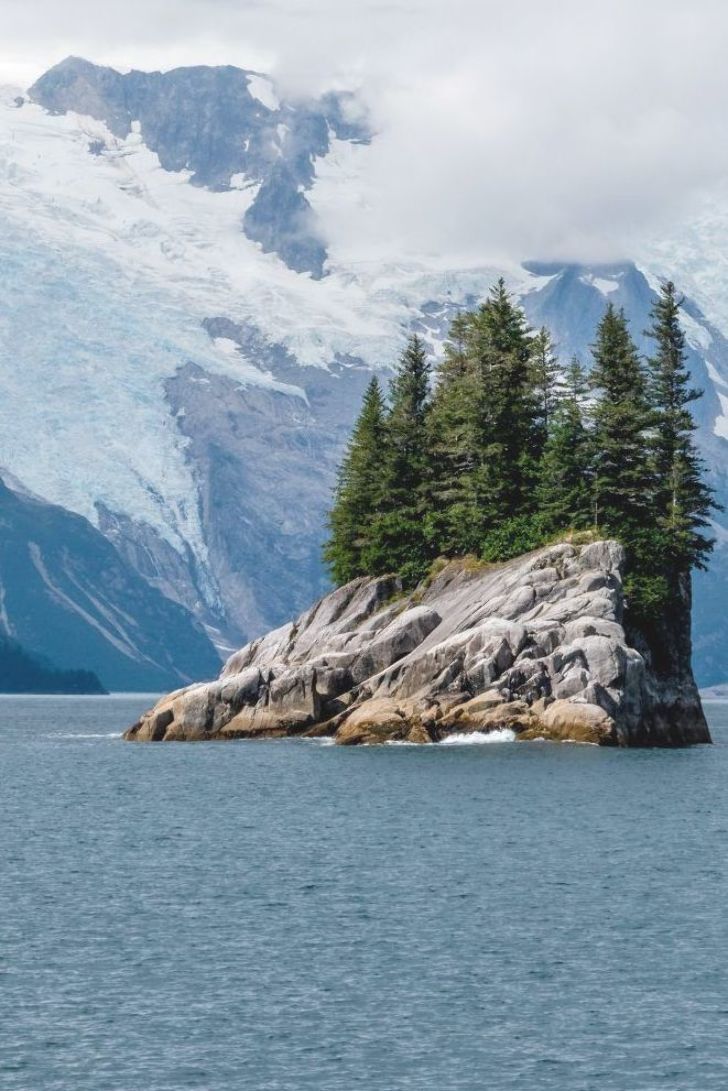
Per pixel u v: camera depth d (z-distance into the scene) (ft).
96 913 453.99
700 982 377.91
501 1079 311.88
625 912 454.81
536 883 501.15
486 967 391.86
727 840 602.85
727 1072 316.19
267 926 436.35
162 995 366.43
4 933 426.51
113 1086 307.37
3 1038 334.24
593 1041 334.44
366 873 522.06
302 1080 311.27
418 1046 331.36
